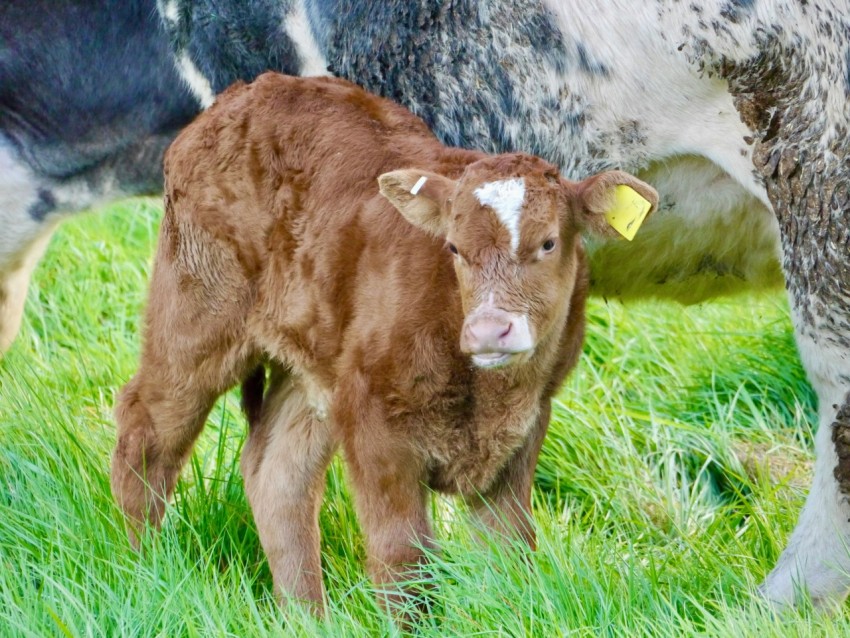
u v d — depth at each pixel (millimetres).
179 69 10703
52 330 13797
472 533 9141
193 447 10250
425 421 8688
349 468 8922
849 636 8227
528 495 9148
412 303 8625
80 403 11945
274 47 10438
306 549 9797
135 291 14477
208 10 10469
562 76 9633
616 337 13453
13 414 11031
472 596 8359
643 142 9648
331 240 9203
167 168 9984
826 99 8805
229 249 9680
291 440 9984
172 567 8922
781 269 9484
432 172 8688
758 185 9281
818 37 8828
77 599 8438
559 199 8312
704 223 9852
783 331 12992
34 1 10766
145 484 9852
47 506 9711
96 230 15547
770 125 9094
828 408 9188
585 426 11789
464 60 9812
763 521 10203
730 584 9148
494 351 7875
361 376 8781
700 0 9148
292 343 9500
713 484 11773
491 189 8148
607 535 10711
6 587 8648
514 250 8047
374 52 10023
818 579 9094
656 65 9398
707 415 12602
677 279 10375
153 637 8312
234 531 10281
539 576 8383
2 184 11023
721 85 9297
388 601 8602
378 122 9570
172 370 9969
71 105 10859
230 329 9797
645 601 8617
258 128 9641
